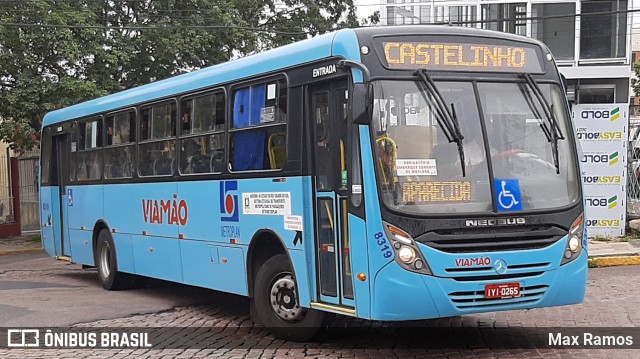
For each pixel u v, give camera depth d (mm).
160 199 11039
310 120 7852
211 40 23172
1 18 20328
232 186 9141
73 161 14336
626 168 16312
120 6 23031
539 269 7043
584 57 24859
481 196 6996
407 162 6922
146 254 11562
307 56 7859
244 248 8906
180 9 23281
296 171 7930
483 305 6859
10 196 25703
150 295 12250
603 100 24562
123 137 12336
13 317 10164
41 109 20891
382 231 6773
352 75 7117
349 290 7254
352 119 6746
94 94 21047
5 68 20953
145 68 23141
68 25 20891
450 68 7309
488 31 7672
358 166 7004
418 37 7305
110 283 12812
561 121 7672
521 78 7566
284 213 8141
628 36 24484
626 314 9477
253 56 9031
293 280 8102
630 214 17672
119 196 12414
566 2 24938
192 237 10156
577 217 7336
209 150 9766
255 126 8750
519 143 7324
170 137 10789
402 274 6703
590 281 12367
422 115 7055
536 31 25312
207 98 9883
